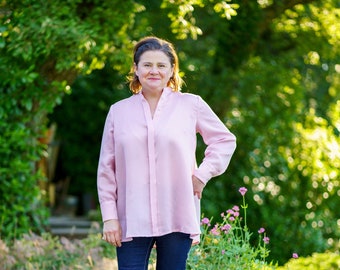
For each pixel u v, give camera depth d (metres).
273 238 11.23
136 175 3.75
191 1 7.40
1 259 6.54
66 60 7.48
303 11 10.28
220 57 11.26
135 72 4.02
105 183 3.83
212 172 3.85
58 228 11.98
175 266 3.78
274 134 11.97
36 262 6.72
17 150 8.26
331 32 10.27
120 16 7.96
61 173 15.06
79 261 6.80
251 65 11.51
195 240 3.84
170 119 3.80
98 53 7.86
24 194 8.26
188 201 3.76
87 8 8.05
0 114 7.89
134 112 3.83
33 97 8.05
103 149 3.88
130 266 3.77
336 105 12.33
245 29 10.60
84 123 14.22
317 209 11.67
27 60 7.47
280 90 11.80
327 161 11.80
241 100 11.91
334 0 9.92
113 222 3.77
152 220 3.72
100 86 13.61
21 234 7.96
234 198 11.63
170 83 4.00
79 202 15.88
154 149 3.75
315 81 12.34
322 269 9.40
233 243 5.50
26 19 7.30
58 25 7.25
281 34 11.20
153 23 10.88
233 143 3.92
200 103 3.91
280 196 11.70
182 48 11.77
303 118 12.00
